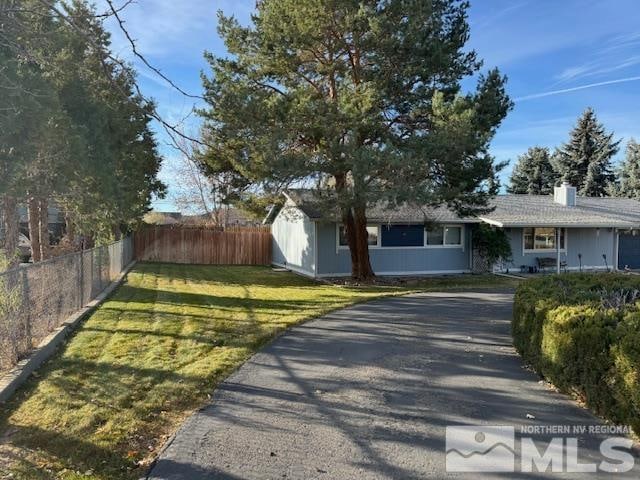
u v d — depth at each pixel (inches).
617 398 173.9
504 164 604.7
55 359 255.4
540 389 218.2
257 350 284.0
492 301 492.1
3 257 413.1
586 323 200.1
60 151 337.1
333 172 551.8
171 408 191.9
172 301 462.9
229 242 1033.5
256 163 518.6
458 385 224.2
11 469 141.8
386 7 558.6
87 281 428.8
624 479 139.8
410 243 809.5
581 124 1598.2
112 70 182.1
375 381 229.8
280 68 611.5
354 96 532.7
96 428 171.5
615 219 869.8
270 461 149.6
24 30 184.4
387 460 150.9
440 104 528.7
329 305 454.0
